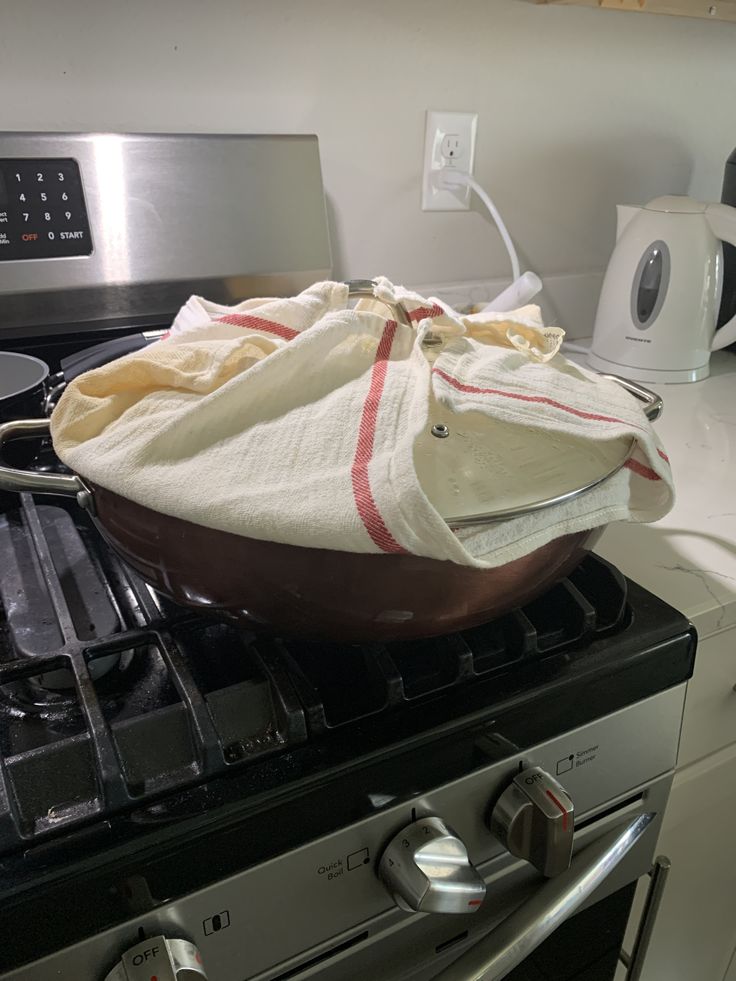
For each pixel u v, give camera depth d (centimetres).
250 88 78
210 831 35
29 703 43
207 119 78
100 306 73
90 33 70
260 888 38
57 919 33
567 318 113
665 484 42
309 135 79
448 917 46
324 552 34
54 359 73
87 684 39
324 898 40
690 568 57
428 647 45
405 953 45
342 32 80
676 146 111
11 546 55
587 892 47
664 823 63
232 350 39
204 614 41
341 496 33
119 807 35
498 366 41
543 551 38
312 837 38
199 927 37
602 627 48
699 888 73
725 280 103
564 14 92
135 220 72
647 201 112
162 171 72
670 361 99
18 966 33
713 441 82
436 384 37
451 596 36
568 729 45
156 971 34
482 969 42
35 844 33
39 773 37
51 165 68
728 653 57
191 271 76
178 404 38
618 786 50
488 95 92
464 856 40
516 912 46
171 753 39
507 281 105
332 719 40
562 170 102
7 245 68
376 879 41
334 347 39
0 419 56
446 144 91
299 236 81
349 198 89
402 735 40
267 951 39
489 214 100
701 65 106
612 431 38
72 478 40
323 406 37
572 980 59
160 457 36
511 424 38
